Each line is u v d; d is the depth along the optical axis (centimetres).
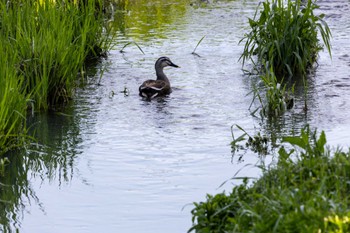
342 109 1623
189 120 1584
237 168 1312
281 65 1912
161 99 1731
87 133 1521
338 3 2717
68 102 1720
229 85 1827
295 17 1909
